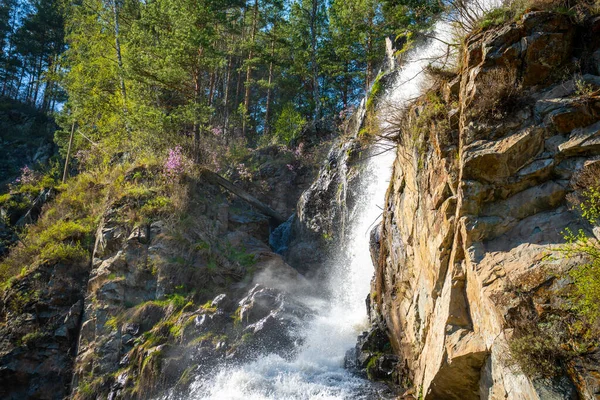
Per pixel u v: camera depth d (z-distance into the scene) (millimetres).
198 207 18016
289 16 30219
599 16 6121
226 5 27438
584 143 5414
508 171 5918
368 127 10453
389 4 18375
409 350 8359
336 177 18750
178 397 11562
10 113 44156
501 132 6082
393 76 16359
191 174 18734
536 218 5598
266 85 30641
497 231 5816
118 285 15039
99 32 26516
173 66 21453
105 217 16953
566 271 4895
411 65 14797
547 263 5105
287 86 34219
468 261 5863
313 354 11797
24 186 22016
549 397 4379
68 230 17328
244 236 18203
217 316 13523
